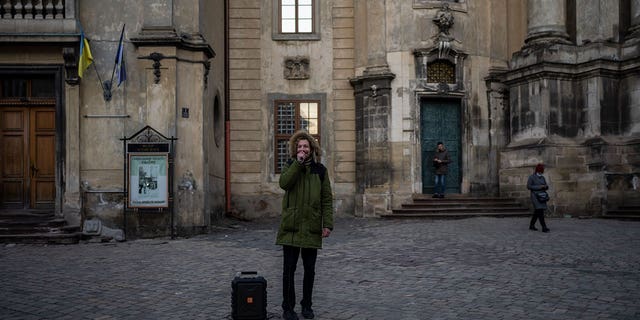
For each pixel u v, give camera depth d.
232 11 24.31
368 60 23.62
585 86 22.03
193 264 11.91
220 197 22.41
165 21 17.16
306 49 24.44
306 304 7.60
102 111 16.91
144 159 16.61
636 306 8.02
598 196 20.92
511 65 23.28
